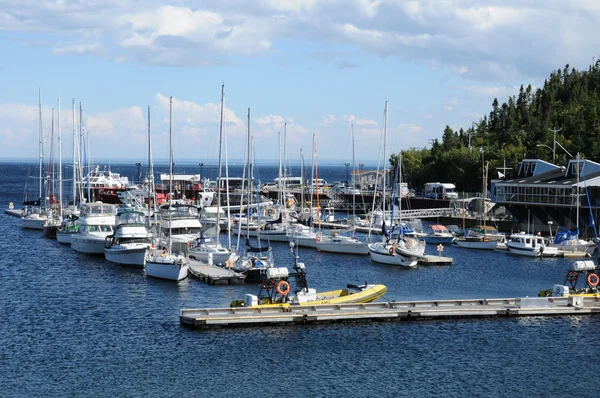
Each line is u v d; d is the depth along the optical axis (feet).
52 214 475.72
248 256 294.66
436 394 159.12
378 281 282.77
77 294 250.16
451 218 508.12
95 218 356.38
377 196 600.39
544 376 170.91
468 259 345.31
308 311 211.61
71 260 330.34
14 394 155.94
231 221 442.50
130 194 576.20
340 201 647.15
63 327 205.46
